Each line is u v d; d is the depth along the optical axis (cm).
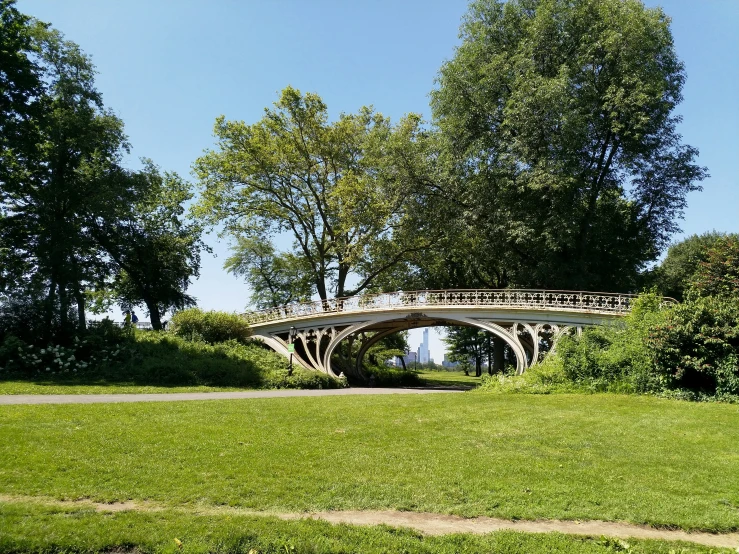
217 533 560
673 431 1148
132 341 2705
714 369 1573
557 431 1150
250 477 761
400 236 3666
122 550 537
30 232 3025
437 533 600
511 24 2977
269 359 2966
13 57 2362
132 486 709
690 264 3738
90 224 3522
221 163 3681
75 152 3269
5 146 2541
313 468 816
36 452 840
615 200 3250
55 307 2647
